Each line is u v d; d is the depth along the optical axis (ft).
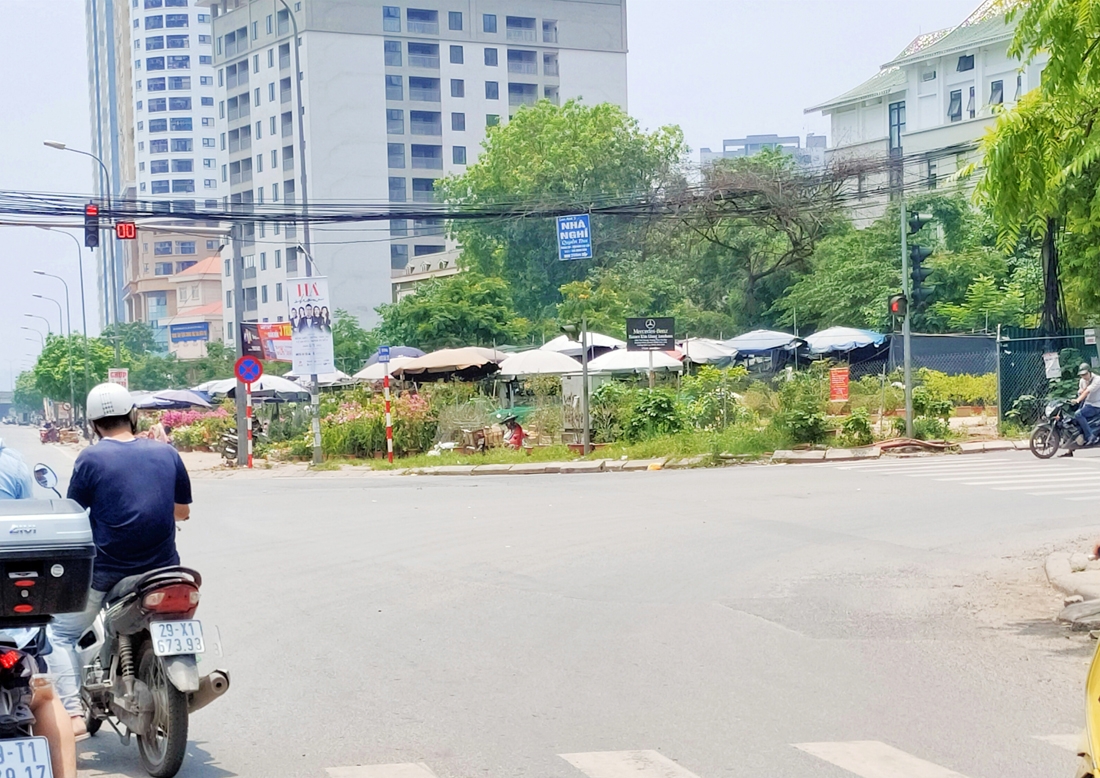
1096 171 34.99
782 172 160.97
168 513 20.47
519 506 60.70
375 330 256.73
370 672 26.09
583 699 23.57
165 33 513.86
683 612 32.63
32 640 18.13
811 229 172.96
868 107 256.32
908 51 244.01
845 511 53.83
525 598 35.06
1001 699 23.48
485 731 21.39
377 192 331.57
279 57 332.80
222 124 356.59
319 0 324.19
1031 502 55.21
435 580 38.47
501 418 110.32
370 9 330.13
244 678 25.72
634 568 40.16
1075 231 37.88
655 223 193.57
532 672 25.93
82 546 14.96
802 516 52.60
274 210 332.80
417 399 111.96
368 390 127.44
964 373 132.77
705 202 140.05
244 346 110.32
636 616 32.19
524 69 352.49
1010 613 31.94
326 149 325.83
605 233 207.51
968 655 27.32
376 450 110.01
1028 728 21.39
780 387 104.06
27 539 14.66
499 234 217.77
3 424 650.43
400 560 42.96
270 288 341.41
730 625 30.78
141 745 19.86
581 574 39.17
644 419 97.40
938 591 35.09
